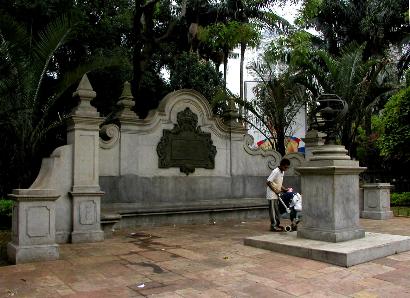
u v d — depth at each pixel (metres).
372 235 7.28
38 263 6.13
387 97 23.20
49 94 13.78
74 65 15.00
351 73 14.31
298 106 15.09
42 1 12.76
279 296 4.44
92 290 4.72
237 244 7.58
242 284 4.90
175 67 19.97
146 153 10.82
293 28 17.41
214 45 17.77
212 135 12.11
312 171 6.94
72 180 8.08
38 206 6.40
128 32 17.44
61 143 13.85
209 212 11.18
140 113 19.81
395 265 5.80
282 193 9.26
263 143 16.73
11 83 10.12
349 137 15.67
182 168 11.39
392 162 19.75
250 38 16.69
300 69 15.15
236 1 20.11
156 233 9.10
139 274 5.43
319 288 4.73
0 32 10.52
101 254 6.76
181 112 11.45
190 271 5.56
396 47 23.62
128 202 10.42
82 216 8.00
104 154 10.17
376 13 21.83
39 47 10.60
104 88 16.09
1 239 8.67
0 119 10.08
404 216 12.49
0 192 12.80
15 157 10.79
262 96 15.19
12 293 4.64
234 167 12.45
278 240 7.02
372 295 4.46
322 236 6.76
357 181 7.10
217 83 20.28
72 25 10.93
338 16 23.19
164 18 20.69
